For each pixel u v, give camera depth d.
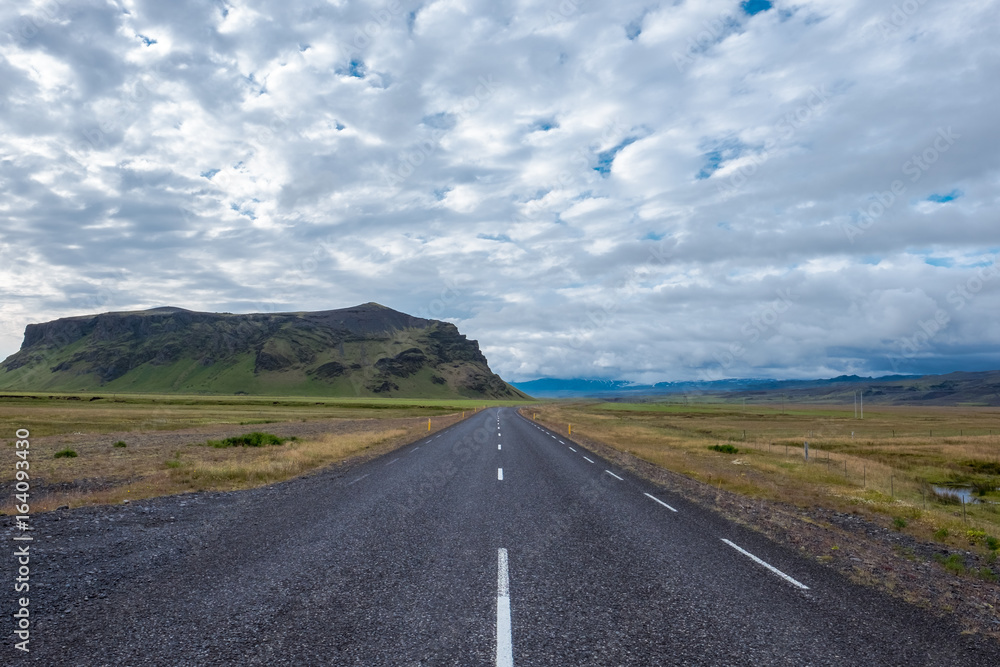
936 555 8.12
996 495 19.72
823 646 4.40
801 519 10.19
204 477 13.97
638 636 4.51
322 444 24.02
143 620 4.65
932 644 4.52
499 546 7.42
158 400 115.62
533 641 4.36
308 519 9.04
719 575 6.27
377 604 5.13
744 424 65.25
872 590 5.92
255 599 5.21
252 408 94.06
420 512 9.74
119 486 13.05
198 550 7.03
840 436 46.75
